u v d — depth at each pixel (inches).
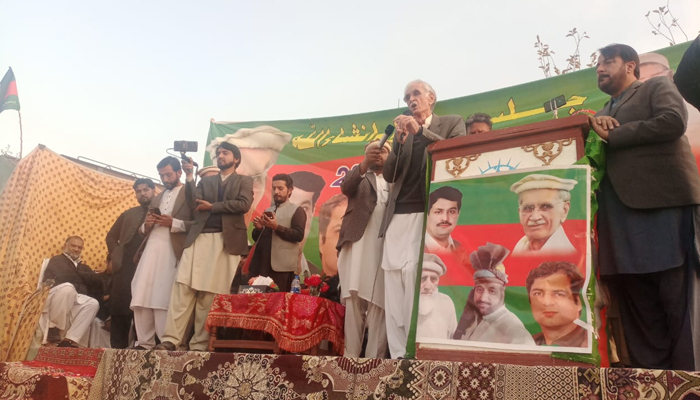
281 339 151.4
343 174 240.4
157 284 195.8
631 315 129.6
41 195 244.7
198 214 191.9
